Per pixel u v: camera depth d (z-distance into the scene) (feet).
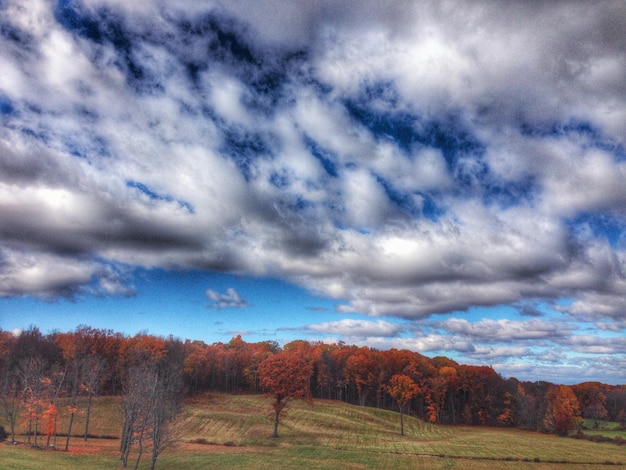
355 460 231.71
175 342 442.09
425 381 474.90
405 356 525.34
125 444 190.29
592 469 236.63
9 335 392.88
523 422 485.56
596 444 341.41
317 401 444.55
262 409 375.86
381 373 480.64
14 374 295.48
